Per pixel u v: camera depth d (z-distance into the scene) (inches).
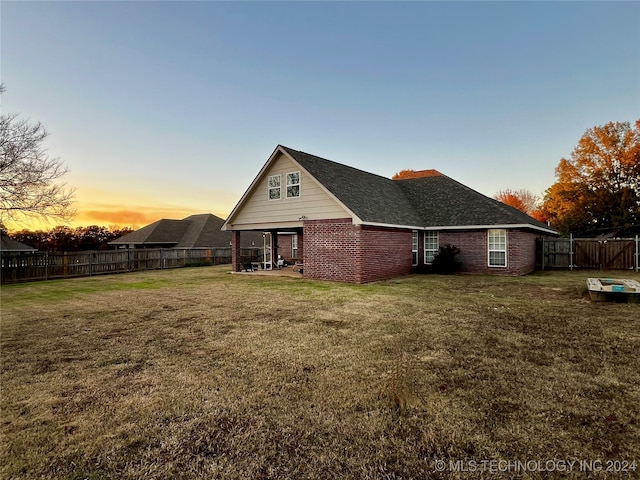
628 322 265.6
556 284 490.0
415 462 104.3
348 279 526.6
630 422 124.0
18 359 200.2
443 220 678.5
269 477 98.7
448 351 202.4
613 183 1109.1
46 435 121.6
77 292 478.9
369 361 187.8
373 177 784.3
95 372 179.5
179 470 102.3
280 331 252.1
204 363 190.2
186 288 498.0
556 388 152.2
